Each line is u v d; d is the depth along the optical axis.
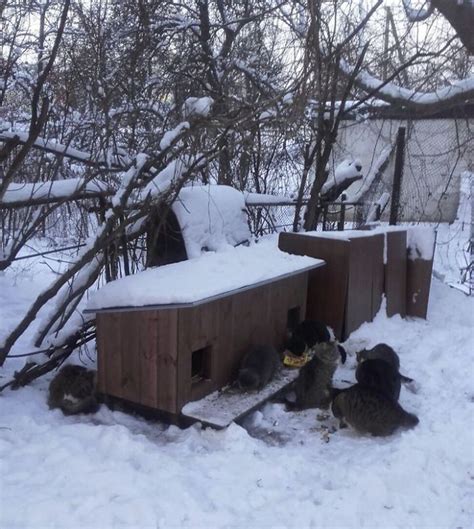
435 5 3.18
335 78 3.75
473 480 1.97
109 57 3.79
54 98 3.80
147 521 1.63
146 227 3.12
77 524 1.61
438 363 3.11
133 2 3.80
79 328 2.76
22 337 3.48
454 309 4.20
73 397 2.45
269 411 2.54
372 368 2.46
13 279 5.09
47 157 3.33
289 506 1.75
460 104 3.96
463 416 2.44
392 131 6.27
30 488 1.76
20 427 2.23
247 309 2.67
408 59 4.04
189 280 2.40
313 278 3.38
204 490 1.82
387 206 6.05
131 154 3.42
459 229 6.38
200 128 2.76
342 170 4.68
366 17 3.58
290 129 3.50
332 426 2.42
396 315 3.84
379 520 1.71
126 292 2.30
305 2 3.48
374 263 3.58
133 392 2.41
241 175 4.19
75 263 2.65
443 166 6.48
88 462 1.93
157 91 3.89
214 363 2.48
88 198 2.92
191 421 2.30
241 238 3.54
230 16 4.38
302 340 2.89
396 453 2.10
